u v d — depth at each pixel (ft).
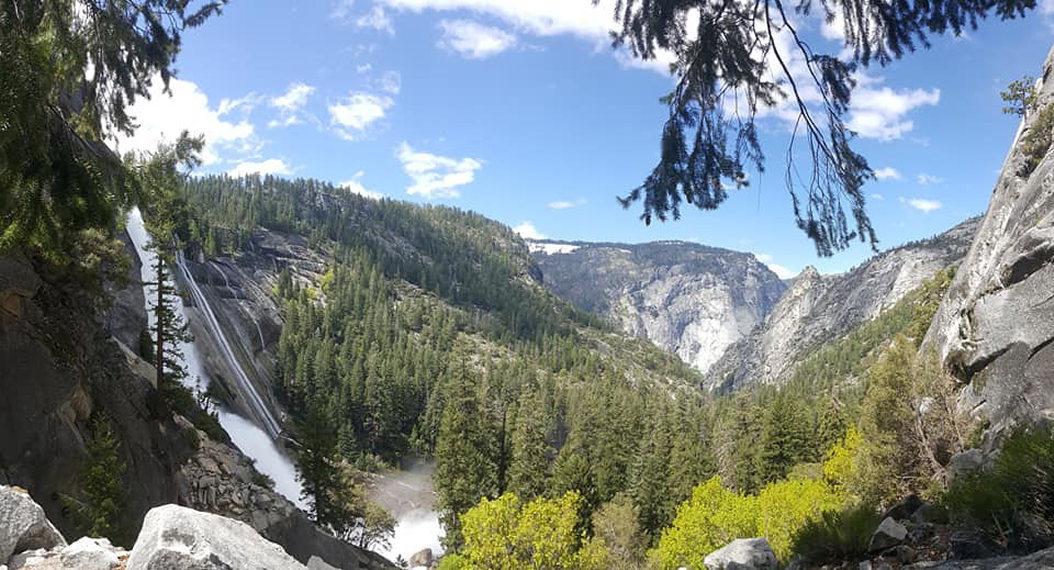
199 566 12.94
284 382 319.27
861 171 20.93
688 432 212.64
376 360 349.41
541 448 145.18
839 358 526.16
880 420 62.75
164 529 13.51
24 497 17.79
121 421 78.02
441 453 143.74
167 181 24.98
